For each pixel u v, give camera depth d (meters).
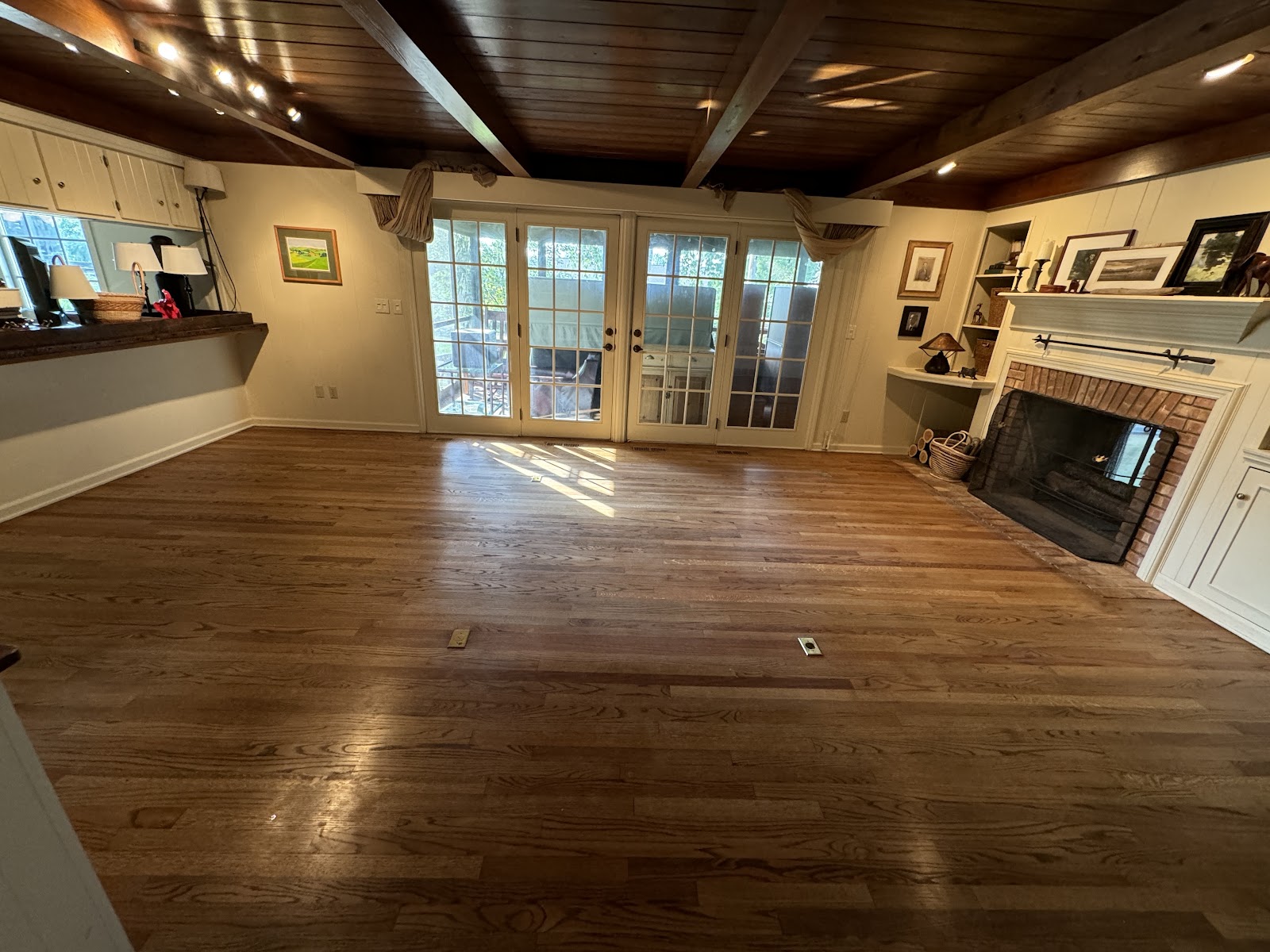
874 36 1.88
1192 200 2.67
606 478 3.93
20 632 2.00
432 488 3.56
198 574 2.42
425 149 4.02
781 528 3.24
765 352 4.68
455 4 1.76
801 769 1.61
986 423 4.12
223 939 1.13
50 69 2.64
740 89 1.99
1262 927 1.25
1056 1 1.61
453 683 1.87
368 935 1.16
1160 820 1.50
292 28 2.09
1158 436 2.78
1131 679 2.04
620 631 2.19
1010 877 1.34
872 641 2.21
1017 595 2.60
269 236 4.16
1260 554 2.26
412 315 4.44
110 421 3.36
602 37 1.99
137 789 1.44
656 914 1.23
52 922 0.72
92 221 3.39
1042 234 3.67
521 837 1.37
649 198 4.07
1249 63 1.85
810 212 4.04
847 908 1.25
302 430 4.65
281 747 1.58
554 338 4.60
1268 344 2.25
